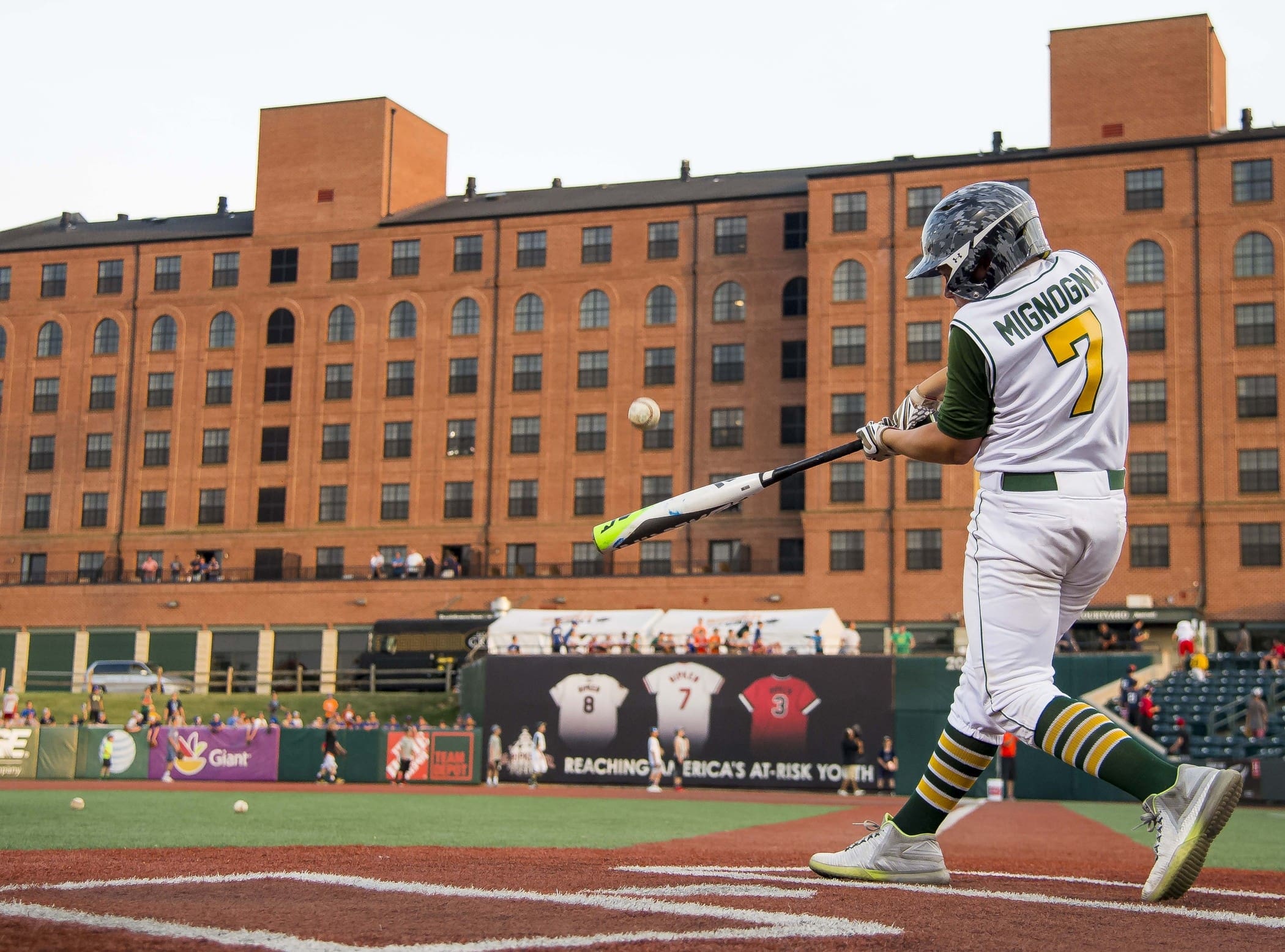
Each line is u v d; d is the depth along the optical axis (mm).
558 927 5008
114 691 59531
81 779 40000
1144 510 58625
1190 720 39531
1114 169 60281
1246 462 57875
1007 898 6012
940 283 62594
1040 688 6027
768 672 39500
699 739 39719
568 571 68688
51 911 5402
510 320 71188
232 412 74062
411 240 72938
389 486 71625
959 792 6594
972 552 6246
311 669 68125
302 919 5207
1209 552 57656
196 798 26172
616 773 40219
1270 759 31594
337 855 8695
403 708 53719
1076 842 15453
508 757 40719
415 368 72000
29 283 77688
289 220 74625
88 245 77000
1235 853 14008
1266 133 58969
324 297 73625
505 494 70062
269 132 75438
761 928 4996
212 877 6742
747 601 62625
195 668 69438
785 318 68188
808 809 26172
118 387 75812
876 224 63656
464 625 55844
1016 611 6066
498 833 15859
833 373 63312
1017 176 61562
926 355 62375
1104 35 61781
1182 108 60594
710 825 19078
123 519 74688
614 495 68812
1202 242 59219
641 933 4848
